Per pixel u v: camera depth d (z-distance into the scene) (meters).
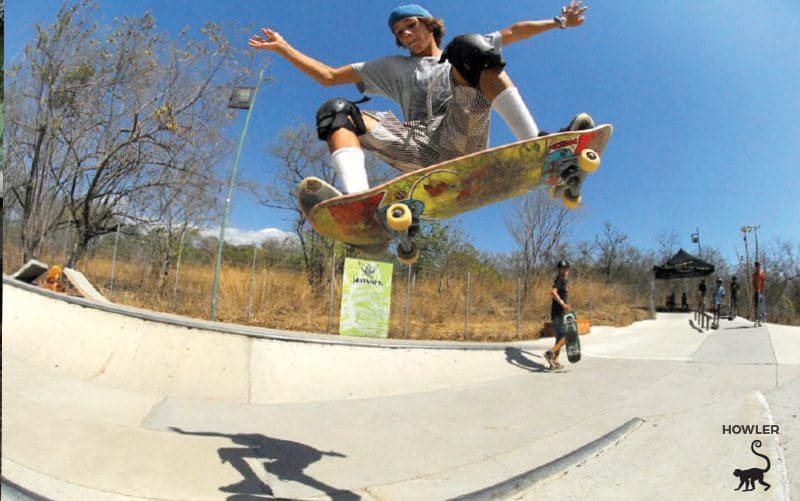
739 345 8.01
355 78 2.65
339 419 4.66
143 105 12.20
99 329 6.14
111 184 12.80
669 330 11.04
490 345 7.75
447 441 4.05
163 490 2.86
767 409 4.20
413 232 2.23
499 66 2.16
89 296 10.21
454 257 15.88
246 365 5.79
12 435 3.28
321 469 3.40
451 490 3.08
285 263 12.96
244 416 4.63
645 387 5.62
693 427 3.94
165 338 5.99
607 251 25.61
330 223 2.18
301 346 6.26
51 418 3.78
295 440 4.00
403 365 6.48
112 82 11.65
